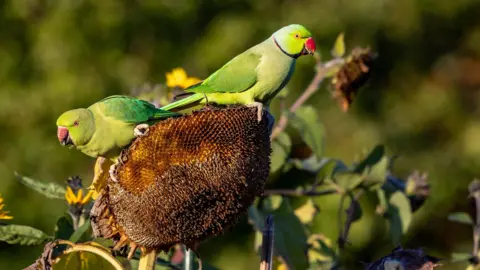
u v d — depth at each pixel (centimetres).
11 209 1495
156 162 421
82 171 1523
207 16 1577
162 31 1561
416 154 1683
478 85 1770
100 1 1530
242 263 1409
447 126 1722
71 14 1524
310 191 703
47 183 554
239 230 1403
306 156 1264
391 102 1688
